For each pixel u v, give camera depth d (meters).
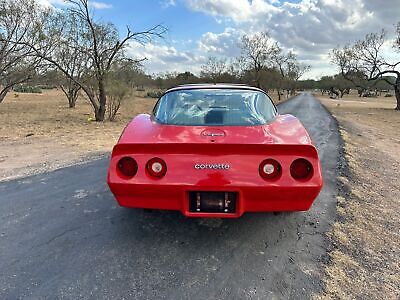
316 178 2.51
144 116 3.48
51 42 19.22
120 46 16.50
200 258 2.69
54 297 2.19
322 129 11.95
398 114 24.16
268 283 2.38
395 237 3.14
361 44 34.94
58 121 16.16
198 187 2.51
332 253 2.81
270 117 3.20
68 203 3.91
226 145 2.47
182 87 3.67
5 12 18.12
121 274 2.46
